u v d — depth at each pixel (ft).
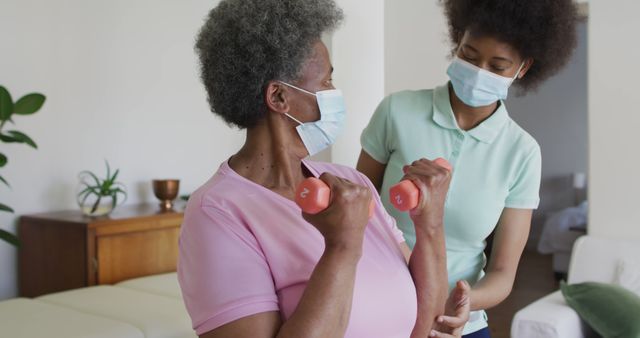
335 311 2.61
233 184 3.09
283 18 3.03
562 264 19.01
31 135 10.82
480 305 4.62
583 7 11.37
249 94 3.08
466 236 4.86
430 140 4.90
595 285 9.36
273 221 2.99
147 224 10.56
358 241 2.65
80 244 9.75
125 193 11.28
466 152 4.85
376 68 13.98
